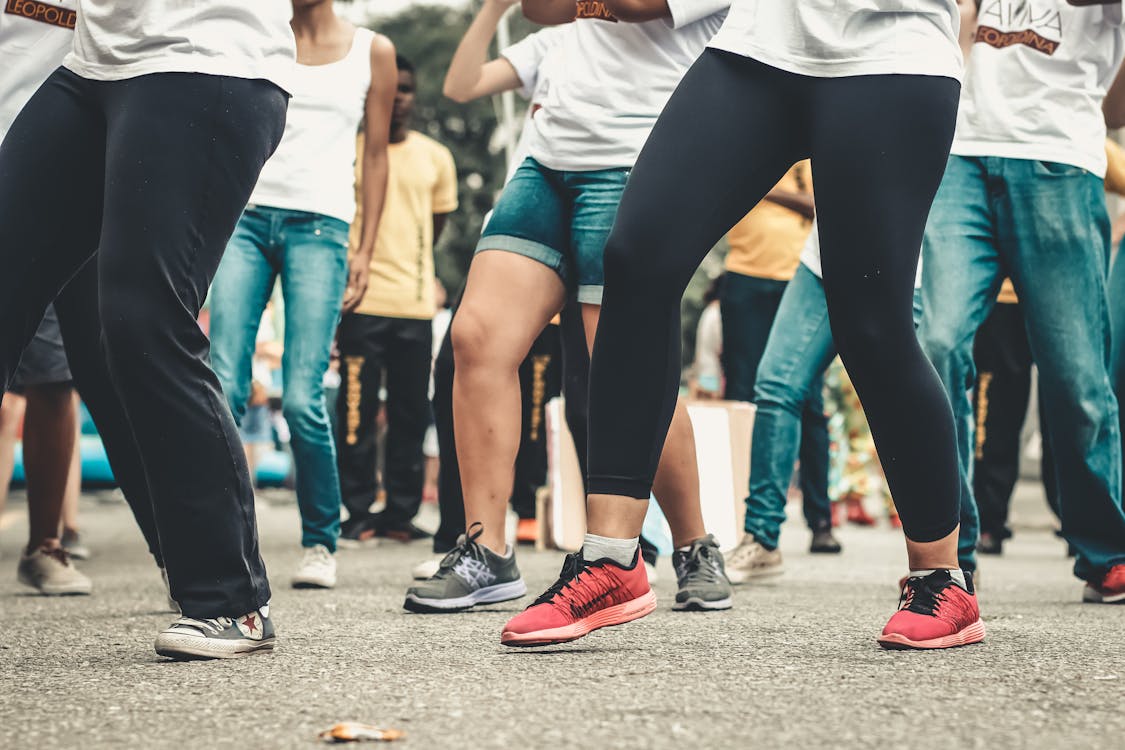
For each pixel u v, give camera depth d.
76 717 2.14
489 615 3.50
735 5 2.68
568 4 3.63
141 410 2.55
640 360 2.64
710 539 3.71
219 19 2.58
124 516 9.29
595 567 2.72
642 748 1.90
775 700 2.22
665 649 2.79
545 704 2.19
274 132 2.64
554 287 3.54
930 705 2.19
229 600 2.68
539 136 3.52
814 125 2.58
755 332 6.20
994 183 3.80
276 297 9.27
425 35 28.22
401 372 6.76
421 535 6.98
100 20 2.59
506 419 3.58
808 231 6.18
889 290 2.58
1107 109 4.24
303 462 4.39
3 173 2.57
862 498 8.73
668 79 3.45
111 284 2.52
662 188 2.58
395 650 2.80
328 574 4.41
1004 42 3.82
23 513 9.10
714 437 5.00
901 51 2.56
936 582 2.84
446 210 6.92
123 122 2.53
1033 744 1.93
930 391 2.67
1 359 2.59
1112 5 3.77
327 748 1.92
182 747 1.94
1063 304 3.80
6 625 3.37
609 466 2.70
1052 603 3.94
